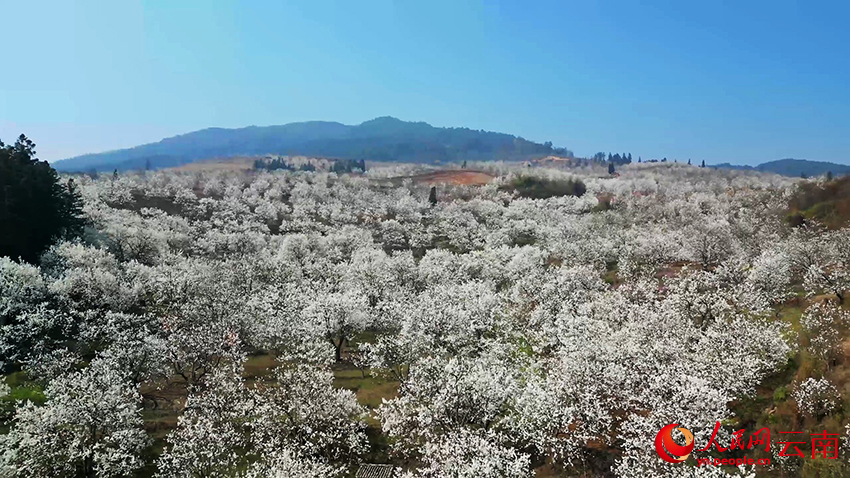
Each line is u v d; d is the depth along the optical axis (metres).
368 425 39.94
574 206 152.75
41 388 43.34
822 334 35.12
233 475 32.66
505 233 116.06
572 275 63.88
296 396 36.59
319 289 66.94
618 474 27.00
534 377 37.09
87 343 48.94
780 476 25.91
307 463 30.34
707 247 75.50
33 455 30.55
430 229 130.25
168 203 143.50
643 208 138.00
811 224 85.69
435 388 34.59
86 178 159.62
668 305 45.97
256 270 76.12
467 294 56.88
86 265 64.25
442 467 27.45
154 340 43.53
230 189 166.38
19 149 75.75
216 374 41.78
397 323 56.41
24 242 63.47
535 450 32.72
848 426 25.64
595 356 34.81
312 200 157.62
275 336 55.28
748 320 40.91
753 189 159.75
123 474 32.56
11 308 48.91
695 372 32.50
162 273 66.56
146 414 42.44
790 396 32.12
